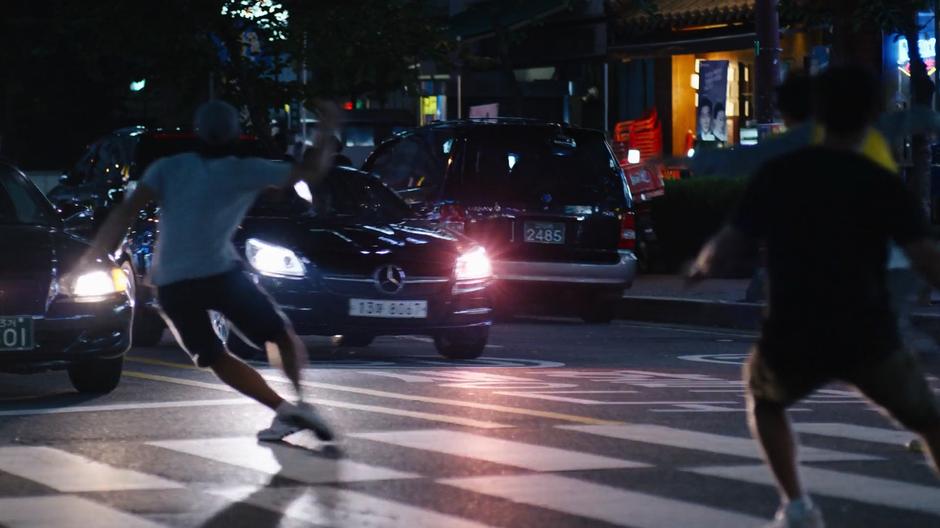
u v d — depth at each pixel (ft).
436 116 111.55
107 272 36.29
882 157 28.32
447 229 47.21
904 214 19.51
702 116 94.38
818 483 24.77
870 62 78.28
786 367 19.84
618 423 31.40
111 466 26.02
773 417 20.25
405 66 77.82
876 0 61.00
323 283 43.29
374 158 63.46
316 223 44.91
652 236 75.82
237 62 76.54
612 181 61.31
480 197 59.77
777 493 23.82
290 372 28.37
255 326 28.07
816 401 35.83
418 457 26.94
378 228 45.16
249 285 28.07
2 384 38.37
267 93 77.97
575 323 62.49
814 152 19.89
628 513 22.30
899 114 28.55
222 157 28.02
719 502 23.12
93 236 39.73
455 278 44.70
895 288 30.32
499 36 89.20
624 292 66.08
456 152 59.98
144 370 41.63
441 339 46.60
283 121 89.56
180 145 60.13
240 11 75.61
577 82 105.19
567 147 60.90
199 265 27.76
